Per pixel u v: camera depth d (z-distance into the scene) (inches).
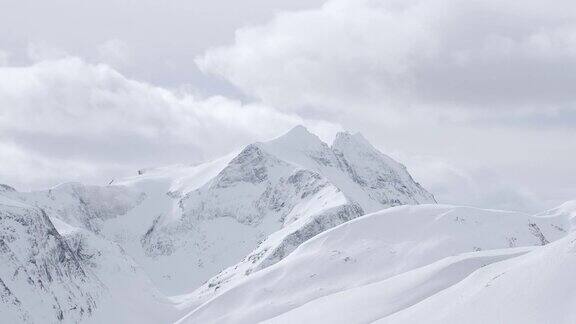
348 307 4889.3
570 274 3139.8
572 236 3457.2
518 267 3486.7
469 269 4963.1
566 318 2898.6
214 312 6973.4
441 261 5191.9
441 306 3639.3
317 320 4803.2
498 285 3385.8
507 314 3095.5
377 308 4692.4
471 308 3321.9
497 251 5310.0
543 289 3132.4
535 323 2947.8
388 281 5211.6
